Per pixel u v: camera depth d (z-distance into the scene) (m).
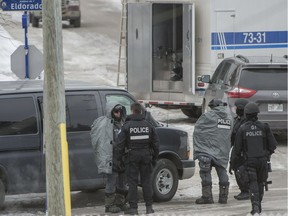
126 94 39.03
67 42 128.38
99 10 173.00
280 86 54.16
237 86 53.91
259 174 35.00
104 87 38.50
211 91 60.84
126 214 35.50
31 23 140.38
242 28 66.00
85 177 37.03
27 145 35.22
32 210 37.34
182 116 75.44
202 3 66.88
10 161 34.84
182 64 68.38
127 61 69.62
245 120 35.69
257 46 66.38
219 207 38.19
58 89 27.73
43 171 35.56
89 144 37.09
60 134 27.56
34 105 35.62
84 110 37.22
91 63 110.50
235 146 35.19
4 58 95.81
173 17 69.50
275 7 66.38
